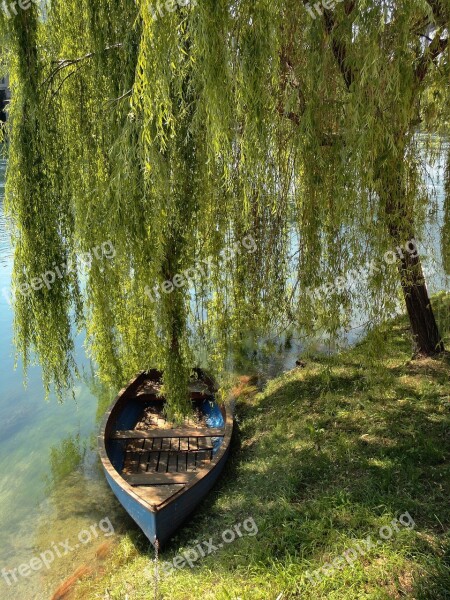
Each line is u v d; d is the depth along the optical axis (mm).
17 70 4902
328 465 4887
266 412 6758
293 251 5312
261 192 4750
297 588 3461
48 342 5695
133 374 6875
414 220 4254
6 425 7199
